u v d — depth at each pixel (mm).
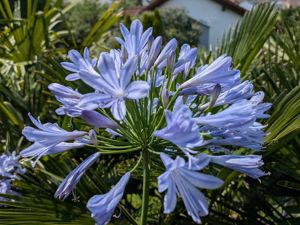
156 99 180
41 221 209
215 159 156
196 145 144
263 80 343
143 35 182
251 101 167
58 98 177
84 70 154
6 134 364
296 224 259
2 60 509
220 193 276
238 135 165
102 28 552
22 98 397
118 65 163
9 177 288
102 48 501
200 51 399
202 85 172
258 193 284
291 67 342
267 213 279
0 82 406
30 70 487
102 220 152
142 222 174
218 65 169
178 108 154
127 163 331
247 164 157
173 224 280
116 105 151
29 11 502
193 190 146
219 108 207
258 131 166
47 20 530
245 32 332
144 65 182
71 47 553
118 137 224
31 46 508
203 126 167
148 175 173
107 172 317
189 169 143
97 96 151
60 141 173
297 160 262
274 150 243
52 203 218
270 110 269
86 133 175
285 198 326
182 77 191
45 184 234
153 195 324
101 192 242
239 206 294
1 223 206
